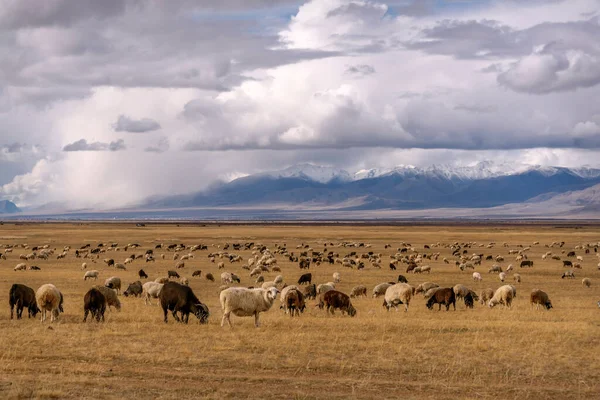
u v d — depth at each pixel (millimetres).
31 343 26062
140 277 69875
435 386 20266
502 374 22125
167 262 95625
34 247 119875
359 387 19906
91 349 24984
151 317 35406
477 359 24344
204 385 19781
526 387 20391
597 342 28500
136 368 22000
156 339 27625
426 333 30312
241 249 130875
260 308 32312
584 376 22000
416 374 21938
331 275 73750
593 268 87000
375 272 78875
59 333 28750
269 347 25859
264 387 19750
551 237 186375
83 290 53031
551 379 21578
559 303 48000
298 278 70188
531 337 29203
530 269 84688
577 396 19484
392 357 24469
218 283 64750
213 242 160000
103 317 33156
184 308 32781
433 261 99312
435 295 43281
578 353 25797
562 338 29141
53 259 98250
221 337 28281
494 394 19484
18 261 94000
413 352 25391
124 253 116062
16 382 19297
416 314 39844
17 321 32812
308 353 24953
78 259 98875
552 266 90188
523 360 24266
